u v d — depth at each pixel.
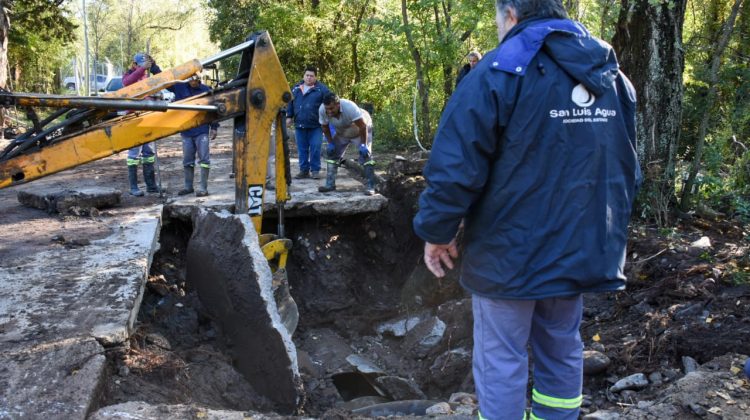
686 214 8.13
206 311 6.24
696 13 10.97
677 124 8.35
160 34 48.75
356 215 9.33
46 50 37.94
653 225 7.97
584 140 2.91
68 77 53.97
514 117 2.85
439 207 2.87
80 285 5.68
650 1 7.54
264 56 6.77
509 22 3.06
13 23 28.98
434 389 6.91
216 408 4.84
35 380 3.99
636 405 4.18
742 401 3.87
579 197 2.91
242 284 5.75
